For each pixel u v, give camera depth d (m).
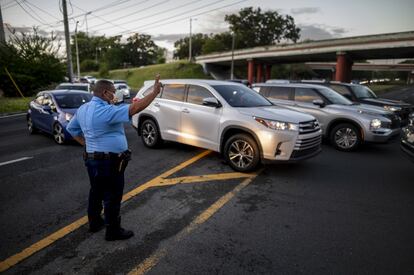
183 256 3.09
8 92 23.83
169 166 6.14
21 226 3.69
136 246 3.26
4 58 23.92
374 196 4.75
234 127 5.75
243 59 62.34
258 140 5.46
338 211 4.19
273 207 4.29
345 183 5.31
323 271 2.88
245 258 3.07
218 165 6.23
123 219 3.87
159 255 3.10
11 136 9.52
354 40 41.69
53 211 4.11
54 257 3.06
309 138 5.55
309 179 5.49
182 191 4.83
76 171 5.84
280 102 8.82
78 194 4.70
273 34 99.50
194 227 3.69
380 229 3.70
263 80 72.31
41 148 7.79
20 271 2.84
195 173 5.72
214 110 6.12
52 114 8.39
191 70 71.88
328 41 45.09
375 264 3.00
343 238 3.48
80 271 2.84
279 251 3.20
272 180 5.40
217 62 71.56
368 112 7.55
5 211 4.10
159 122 7.21
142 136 7.75
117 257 3.06
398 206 4.38
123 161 3.19
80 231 3.57
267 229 3.66
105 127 3.01
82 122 3.11
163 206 4.27
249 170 5.69
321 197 4.68
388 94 36.47
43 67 25.44
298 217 4.00
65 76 27.33
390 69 100.31
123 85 27.25
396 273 2.87
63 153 7.25
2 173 5.70
